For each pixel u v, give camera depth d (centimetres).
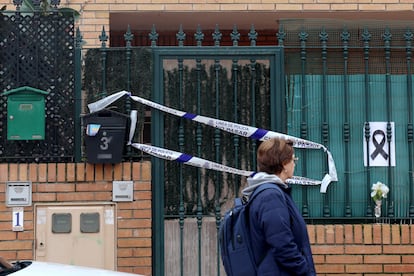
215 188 611
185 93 614
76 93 605
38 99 590
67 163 595
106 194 593
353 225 595
